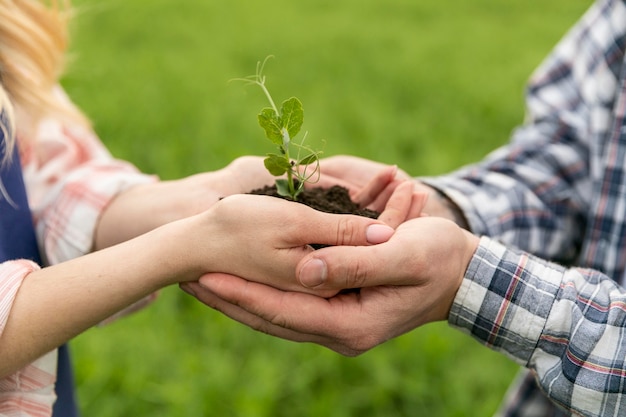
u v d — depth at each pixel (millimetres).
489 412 1252
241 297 765
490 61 3396
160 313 1483
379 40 3768
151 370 1329
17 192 808
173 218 851
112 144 2217
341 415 1243
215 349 1391
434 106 2773
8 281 736
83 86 2598
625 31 917
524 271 794
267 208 750
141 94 2680
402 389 1307
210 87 2850
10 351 735
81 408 1221
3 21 833
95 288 744
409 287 774
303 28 4000
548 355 792
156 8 4293
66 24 909
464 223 918
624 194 879
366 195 859
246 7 4543
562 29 4086
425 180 926
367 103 2758
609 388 760
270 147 2227
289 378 1322
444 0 4914
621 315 766
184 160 2162
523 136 978
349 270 747
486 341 808
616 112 886
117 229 862
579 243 962
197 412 1221
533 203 929
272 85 2912
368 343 784
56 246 865
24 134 866
